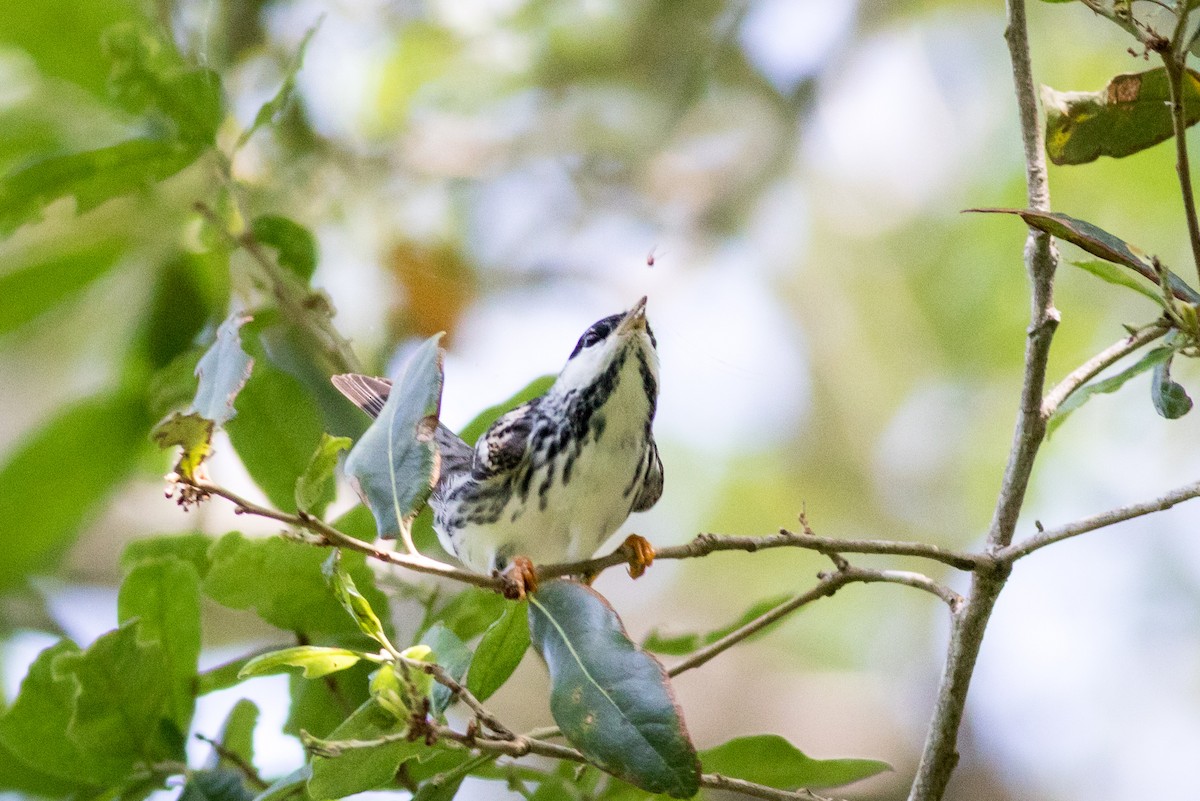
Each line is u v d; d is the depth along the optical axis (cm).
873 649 1686
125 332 969
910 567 1648
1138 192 1484
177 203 955
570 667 571
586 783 718
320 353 976
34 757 718
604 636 575
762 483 1688
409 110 1435
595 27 1557
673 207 1578
